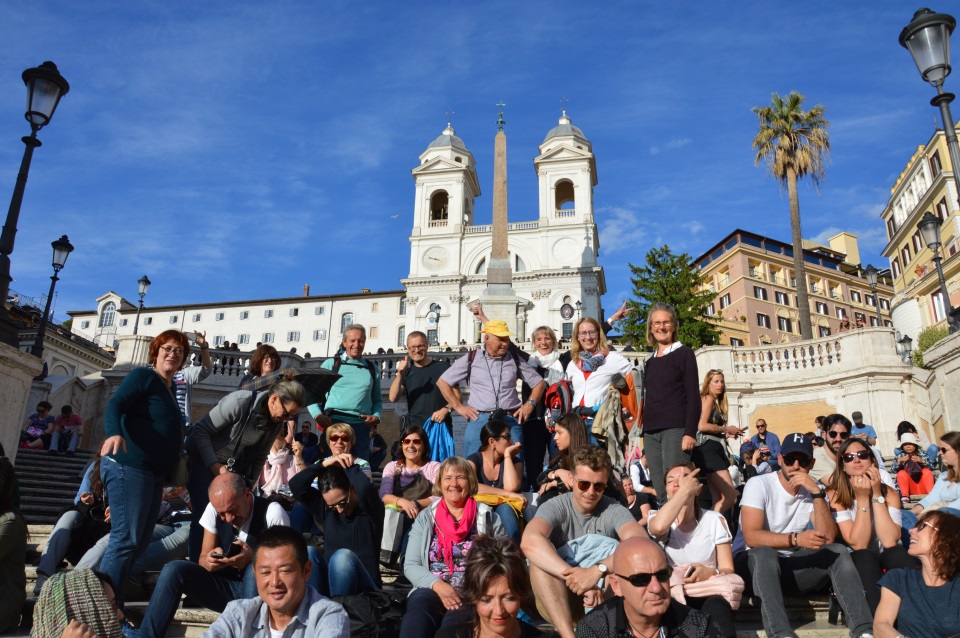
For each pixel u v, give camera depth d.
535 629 4.25
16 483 5.37
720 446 6.59
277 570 3.83
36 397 16.22
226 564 4.82
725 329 57.56
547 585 4.47
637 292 36.19
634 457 8.08
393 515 5.83
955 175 7.71
